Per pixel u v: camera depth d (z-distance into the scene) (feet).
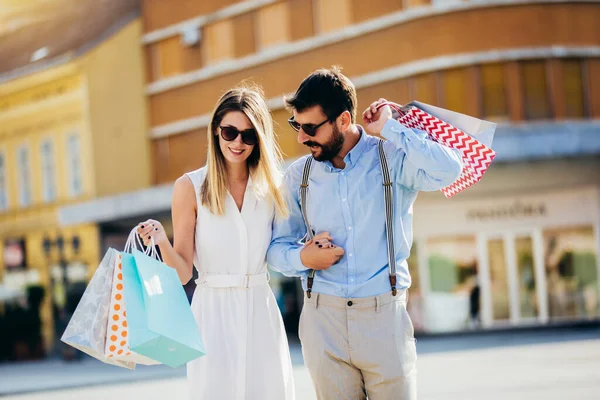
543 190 114.83
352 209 20.95
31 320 143.13
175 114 137.59
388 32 114.11
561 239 114.73
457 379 58.49
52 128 151.12
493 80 109.70
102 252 142.51
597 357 67.10
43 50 152.87
